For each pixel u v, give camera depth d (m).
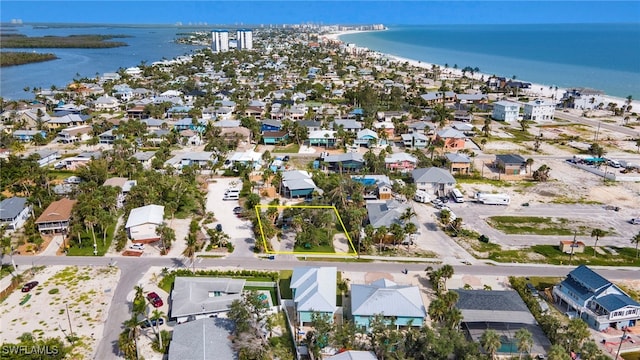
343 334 68.12
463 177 147.12
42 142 178.12
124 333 66.56
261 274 88.56
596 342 71.62
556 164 161.75
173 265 92.50
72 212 107.94
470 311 73.12
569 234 109.25
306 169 149.62
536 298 80.12
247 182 134.12
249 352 63.81
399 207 112.31
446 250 100.56
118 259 94.69
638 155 172.12
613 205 126.75
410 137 180.25
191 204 122.00
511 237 107.44
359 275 89.81
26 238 103.06
